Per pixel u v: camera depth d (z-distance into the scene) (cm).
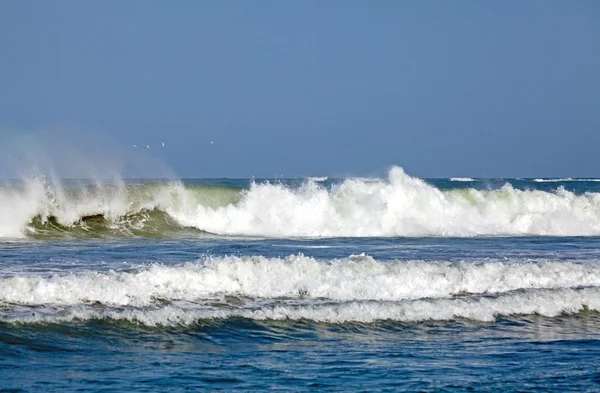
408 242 8988
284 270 5409
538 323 5088
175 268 5206
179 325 4491
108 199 9656
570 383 3709
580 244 9000
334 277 5428
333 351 4212
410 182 11038
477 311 5156
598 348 4472
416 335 4644
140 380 3525
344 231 10244
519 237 10200
